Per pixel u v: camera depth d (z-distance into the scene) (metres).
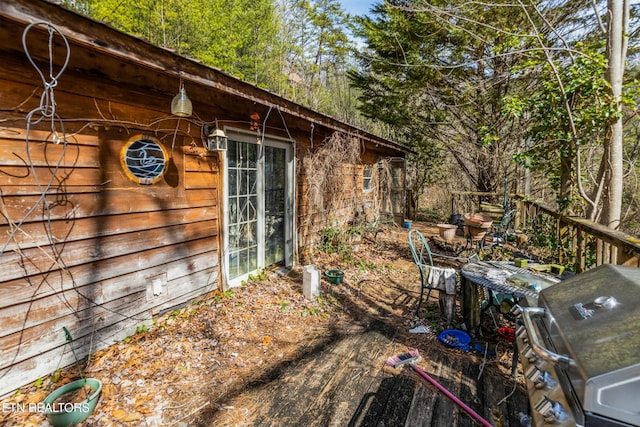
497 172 9.34
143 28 10.27
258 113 4.19
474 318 2.96
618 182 3.91
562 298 1.50
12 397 2.08
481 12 7.20
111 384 2.23
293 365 2.56
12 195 2.09
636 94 3.89
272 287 4.11
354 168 6.90
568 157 4.70
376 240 6.88
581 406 1.01
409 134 11.27
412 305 3.72
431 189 14.31
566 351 1.19
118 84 2.64
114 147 2.64
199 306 3.45
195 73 2.68
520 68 5.05
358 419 2.00
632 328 1.06
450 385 2.31
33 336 2.21
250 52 14.51
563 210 4.79
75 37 1.87
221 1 12.42
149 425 1.92
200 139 3.45
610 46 3.83
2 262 2.06
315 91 18.70
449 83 9.09
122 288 2.75
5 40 1.96
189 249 3.37
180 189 3.23
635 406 0.92
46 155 2.24
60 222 2.33
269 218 4.68
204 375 2.41
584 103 4.36
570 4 6.75
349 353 2.73
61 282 2.35
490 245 5.52
